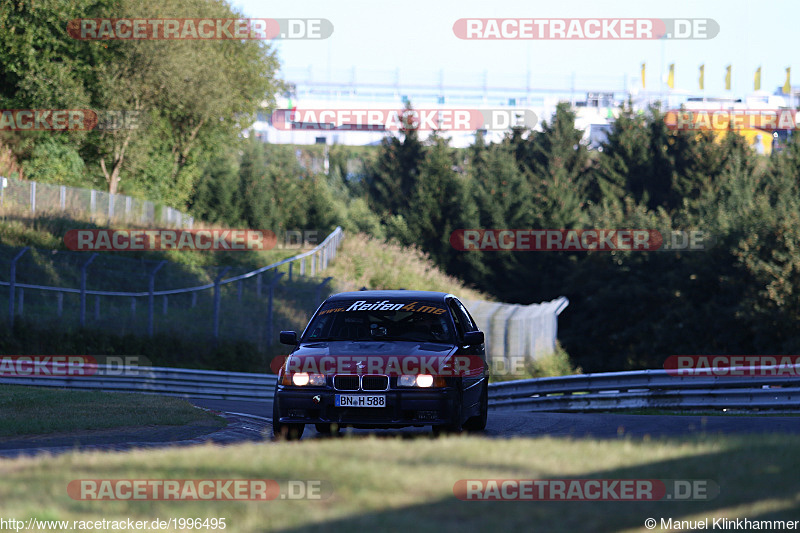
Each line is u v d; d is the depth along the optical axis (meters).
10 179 140.62
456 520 16.67
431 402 34.25
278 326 127.12
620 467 20.88
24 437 36.97
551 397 75.50
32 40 160.62
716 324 171.12
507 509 17.39
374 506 17.55
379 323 38.12
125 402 52.81
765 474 19.70
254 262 169.75
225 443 36.47
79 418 42.88
